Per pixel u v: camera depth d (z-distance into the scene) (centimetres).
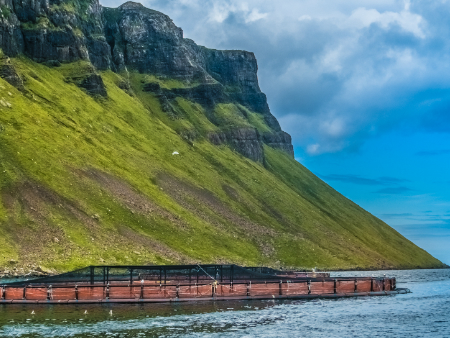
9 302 9531
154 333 7038
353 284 11456
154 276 11244
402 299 11106
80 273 10088
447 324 8181
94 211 19538
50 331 7100
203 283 10588
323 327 7712
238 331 7269
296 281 10700
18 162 19838
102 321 7812
